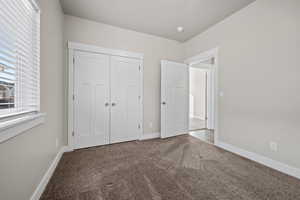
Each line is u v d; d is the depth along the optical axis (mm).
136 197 1370
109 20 2713
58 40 2119
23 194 1075
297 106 1711
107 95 2910
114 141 3002
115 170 1878
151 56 3369
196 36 3365
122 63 3051
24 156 1089
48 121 1646
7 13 941
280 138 1869
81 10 2404
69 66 2545
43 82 1473
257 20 2119
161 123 3352
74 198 1354
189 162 2123
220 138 2760
